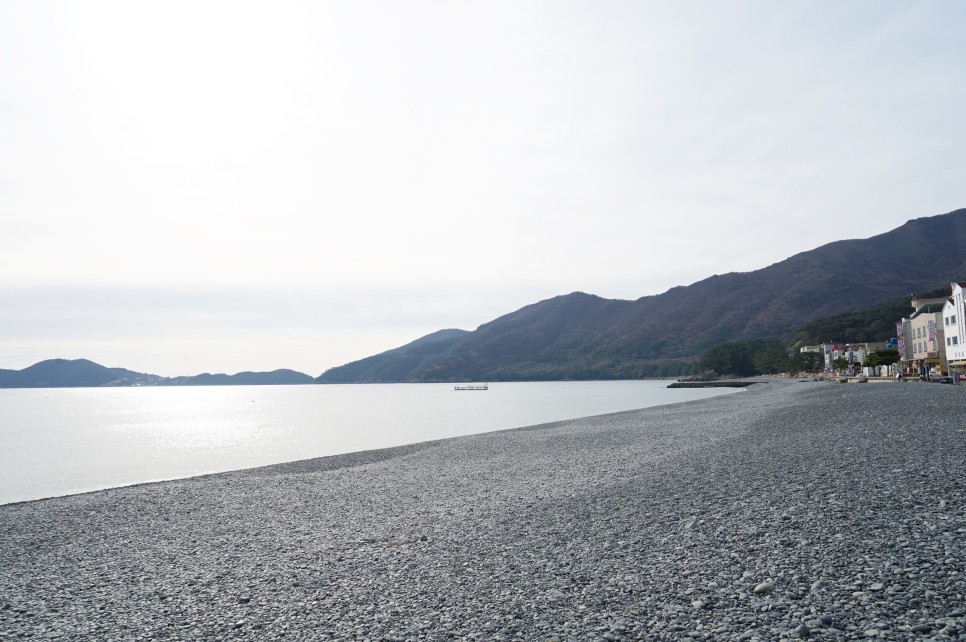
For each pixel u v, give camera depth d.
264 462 38.19
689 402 78.12
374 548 12.70
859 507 11.64
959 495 11.77
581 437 35.66
